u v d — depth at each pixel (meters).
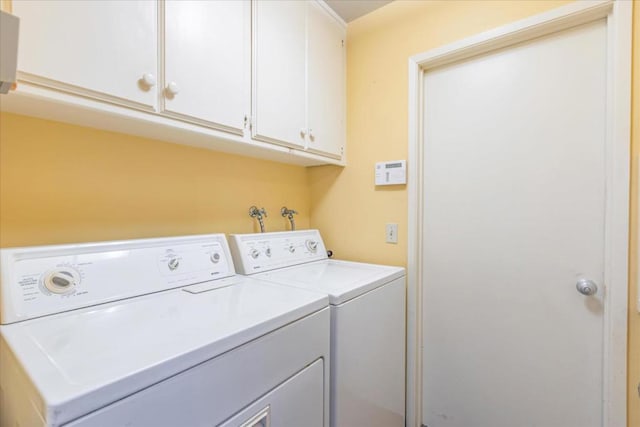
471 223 1.52
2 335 0.69
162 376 0.57
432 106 1.64
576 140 1.27
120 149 1.16
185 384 0.61
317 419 0.96
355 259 1.84
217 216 1.51
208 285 1.16
